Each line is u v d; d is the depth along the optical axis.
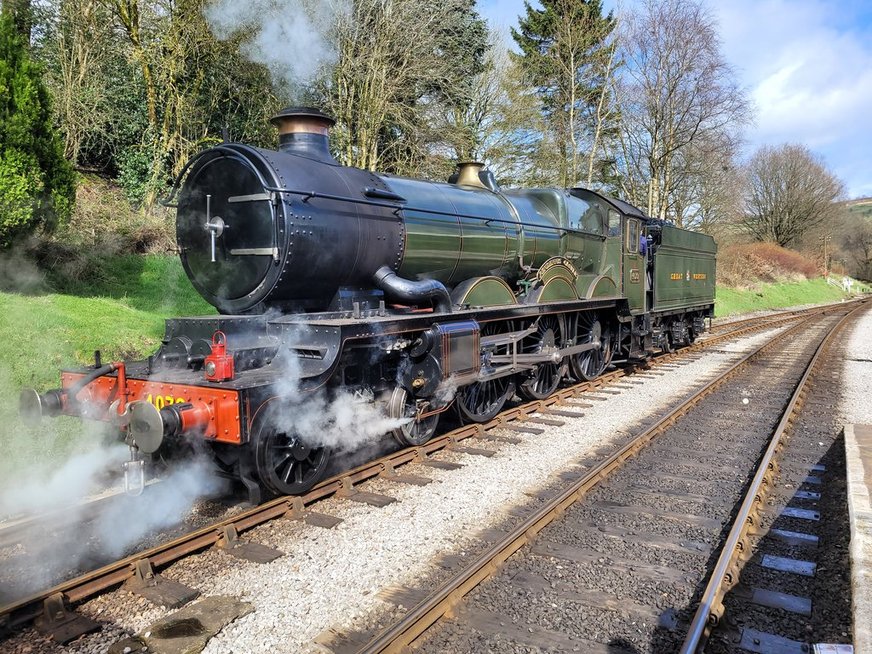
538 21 28.14
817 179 51.56
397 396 5.59
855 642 2.68
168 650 2.87
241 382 4.20
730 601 3.46
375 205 5.61
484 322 6.60
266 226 4.90
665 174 26.86
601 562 3.88
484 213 7.31
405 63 16.08
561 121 24.78
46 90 8.06
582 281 9.27
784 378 10.79
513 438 6.59
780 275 43.66
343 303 5.55
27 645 2.97
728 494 5.10
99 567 3.71
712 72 23.20
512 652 2.97
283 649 2.94
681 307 13.73
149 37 13.39
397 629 2.95
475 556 3.76
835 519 4.58
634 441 6.33
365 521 4.42
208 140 14.60
